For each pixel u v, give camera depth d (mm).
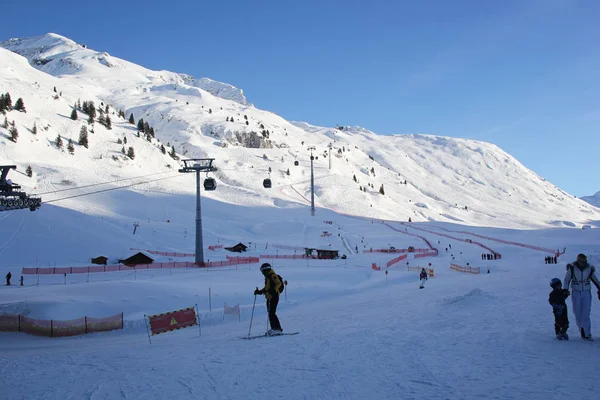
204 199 131375
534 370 6727
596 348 8117
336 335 10453
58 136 149875
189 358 8438
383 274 51500
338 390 6039
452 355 7840
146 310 27469
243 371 7195
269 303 11664
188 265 57125
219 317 23422
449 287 25953
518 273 35000
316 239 99750
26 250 57719
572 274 9062
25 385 6758
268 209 137000
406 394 5785
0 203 22750
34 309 24844
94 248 62125
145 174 154125
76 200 102688
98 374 7344
